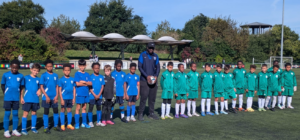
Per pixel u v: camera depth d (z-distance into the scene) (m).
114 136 4.75
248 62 46.34
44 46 31.27
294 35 53.47
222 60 40.12
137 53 45.84
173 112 7.23
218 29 48.06
